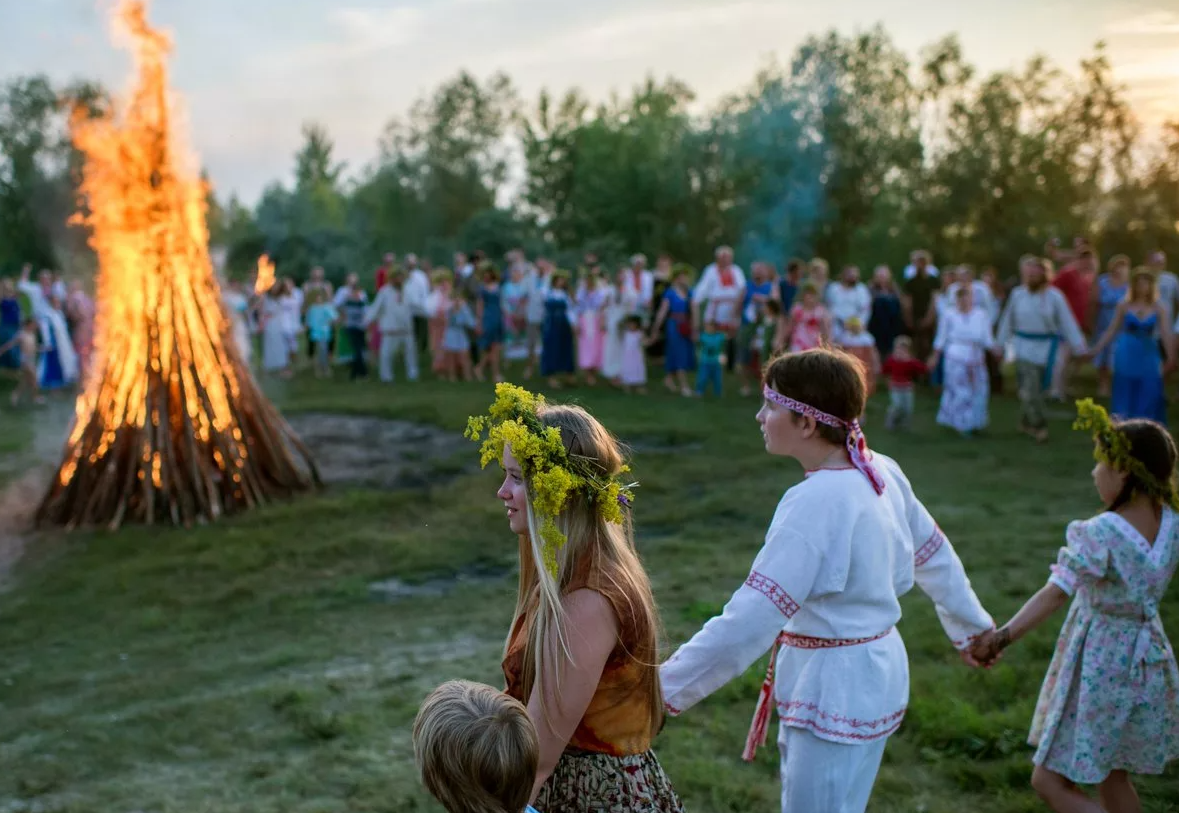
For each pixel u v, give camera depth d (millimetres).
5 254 31812
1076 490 10047
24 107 31094
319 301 20391
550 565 2645
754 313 15789
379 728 5465
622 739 2723
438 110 56094
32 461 13039
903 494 3559
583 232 46125
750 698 5648
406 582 8148
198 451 10094
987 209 32594
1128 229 26797
